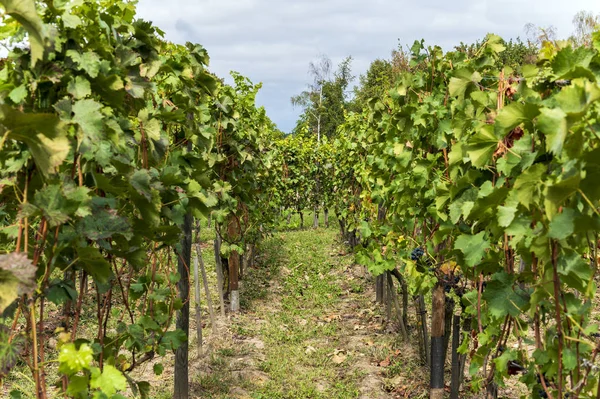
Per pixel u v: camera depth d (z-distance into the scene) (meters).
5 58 2.07
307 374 5.90
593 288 1.96
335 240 14.72
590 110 1.74
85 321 6.64
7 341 1.85
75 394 1.90
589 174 1.65
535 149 2.31
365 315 8.15
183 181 3.14
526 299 2.47
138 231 2.51
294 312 8.36
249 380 5.72
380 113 6.55
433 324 4.58
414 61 4.94
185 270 4.71
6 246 2.33
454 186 2.96
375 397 5.35
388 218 5.81
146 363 5.94
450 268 4.11
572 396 2.14
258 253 12.35
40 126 1.62
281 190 15.23
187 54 4.81
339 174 13.11
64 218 1.83
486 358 2.91
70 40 2.15
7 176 2.10
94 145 2.15
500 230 2.37
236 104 7.91
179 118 3.26
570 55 2.03
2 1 1.53
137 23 2.99
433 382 4.62
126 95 2.66
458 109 3.74
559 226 1.75
